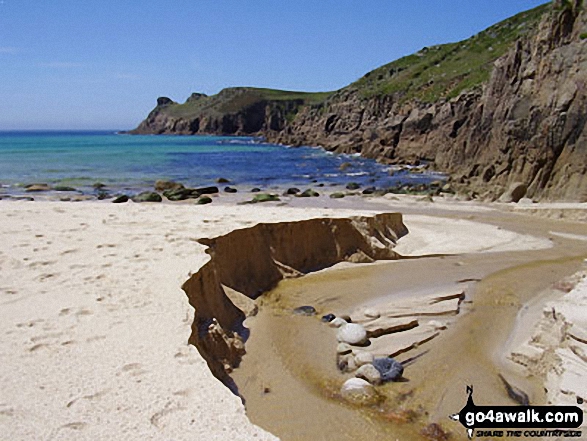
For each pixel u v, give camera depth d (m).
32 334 5.52
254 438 3.76
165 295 7.00
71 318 6.04
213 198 29.03
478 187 30.98
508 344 8.86
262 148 78.19
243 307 10.06
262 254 12.66
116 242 10.36
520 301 11.20
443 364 8.05
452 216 23.03
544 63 29.19
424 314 10.18
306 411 6.60
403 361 8.13
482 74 55.34
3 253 9.12
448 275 13.27
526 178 28.17
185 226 12.52
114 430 3.78
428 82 67.06
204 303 8.45
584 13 28.09
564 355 7.36
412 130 52.00
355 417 6.50
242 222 13.31
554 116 26.98
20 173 39.19
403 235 18.09
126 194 29.45
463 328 9.54
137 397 4.24
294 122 95.56
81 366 4.78
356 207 26.02
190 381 4.55
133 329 5.74
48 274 7.87
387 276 13.17
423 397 7.04
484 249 16.39
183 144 89.50
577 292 9.26
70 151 66.12
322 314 10.33
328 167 48.47
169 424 3.88
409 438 6.09
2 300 6.63
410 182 37.34
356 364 7.87
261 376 7.54
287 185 35.97
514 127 29.50
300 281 12.67
